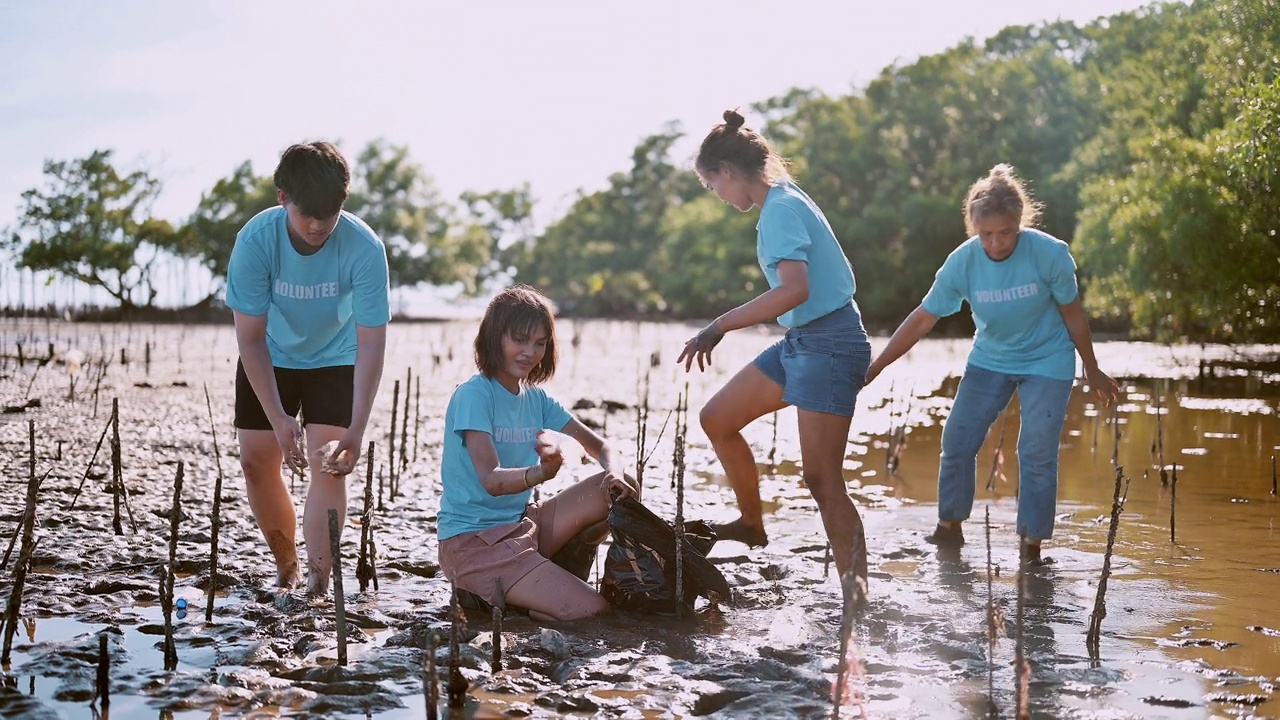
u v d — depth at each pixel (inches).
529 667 167.6
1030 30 2289.6
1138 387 665.0
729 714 146.3
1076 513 290.2
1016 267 249.1
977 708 149.4
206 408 558.3
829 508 207.6
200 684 155.7
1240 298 801.6
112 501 298.4
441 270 2994.6
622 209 3683.6
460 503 202.5
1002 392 255.4
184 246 2504.9
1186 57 924.0
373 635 185.3
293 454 198.1
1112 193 938.1
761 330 1715.1
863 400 639.8
